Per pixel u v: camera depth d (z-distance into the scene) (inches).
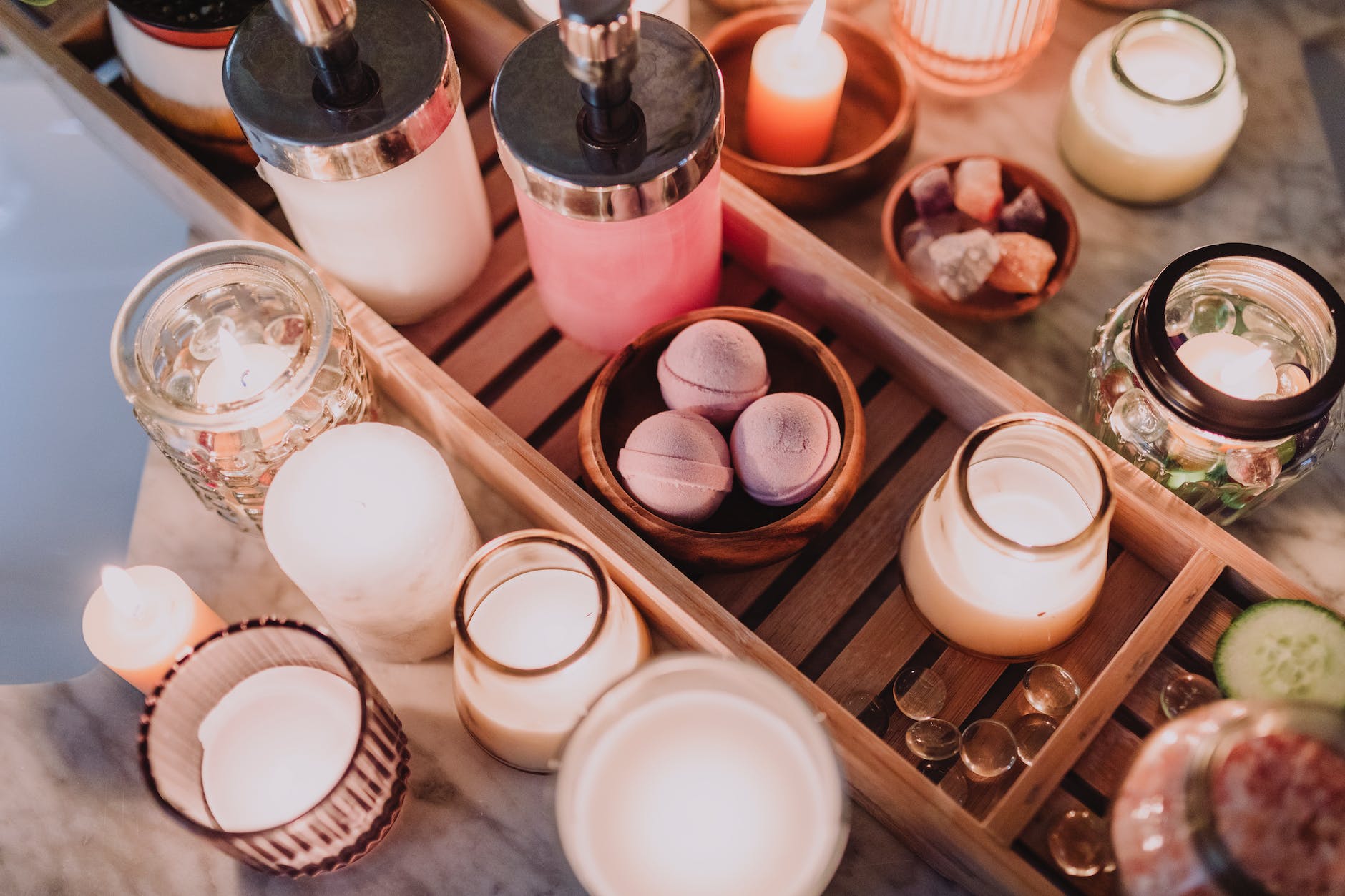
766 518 22.1
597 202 19.4
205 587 24.5
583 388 25.2
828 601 22.6
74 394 30.3
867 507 23.4
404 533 20.1
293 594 24.5
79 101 25.8
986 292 24.9
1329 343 20.1
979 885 19.9
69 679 25.1
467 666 18.4
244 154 26.3
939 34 26.4
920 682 21.3
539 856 21.5
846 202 25.9
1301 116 27.4
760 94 25.3
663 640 23.6
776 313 25.6
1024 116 28.2
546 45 20.6
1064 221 24.6
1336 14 28.2
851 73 27.5
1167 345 19.8
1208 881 13.5
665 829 17.3
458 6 26.0
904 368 23.6
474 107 28.1
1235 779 13.8
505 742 20.3
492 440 22.0
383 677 23.2
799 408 21.0
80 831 22.0
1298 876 13.0
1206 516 22.7
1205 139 24.6
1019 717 21.4
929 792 18.6
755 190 25.5
